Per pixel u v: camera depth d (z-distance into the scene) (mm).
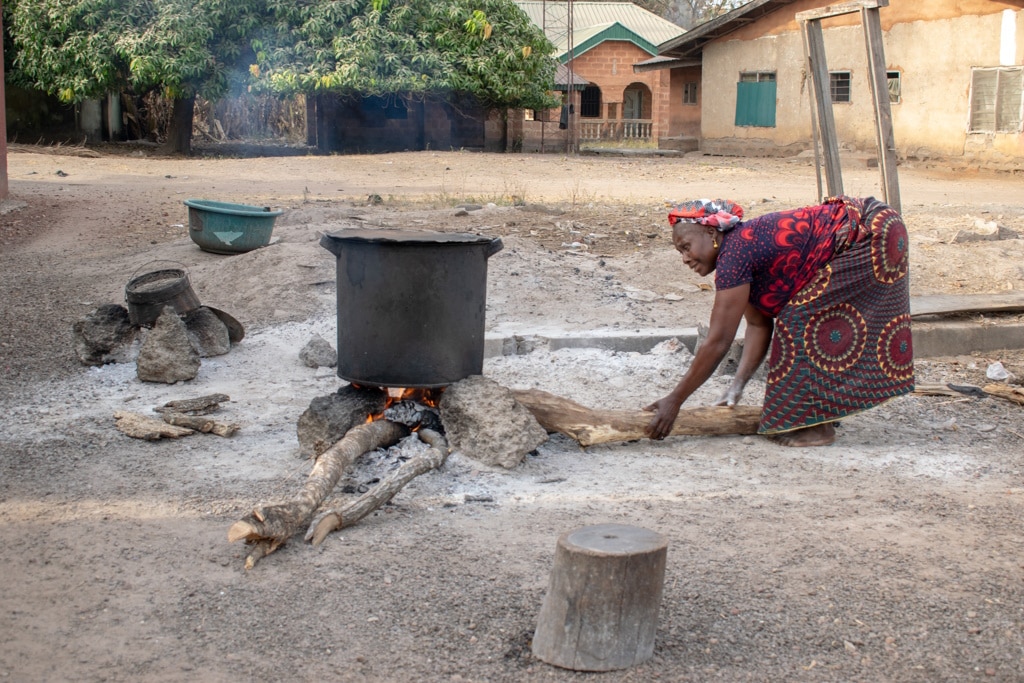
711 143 31531
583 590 3326
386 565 4039
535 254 9609
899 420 6141
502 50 27422
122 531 4328
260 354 7371
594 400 6371
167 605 3730
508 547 4207
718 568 4008
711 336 5121
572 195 16422
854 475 5105
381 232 5363
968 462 5355
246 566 3990
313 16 26297
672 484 4945
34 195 15281
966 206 14883
